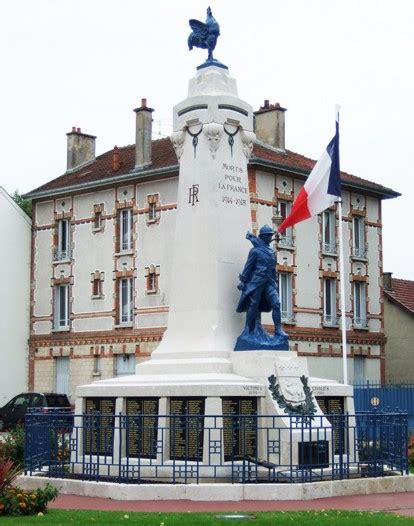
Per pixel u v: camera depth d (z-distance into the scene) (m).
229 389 17.59
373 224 48.81
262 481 17.00
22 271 50.22
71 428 19.05
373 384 43.97
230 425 17.52
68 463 18.94
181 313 19.77
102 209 46.69
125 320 45.53
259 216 41.94
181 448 17.64
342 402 19.59
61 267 48.69
